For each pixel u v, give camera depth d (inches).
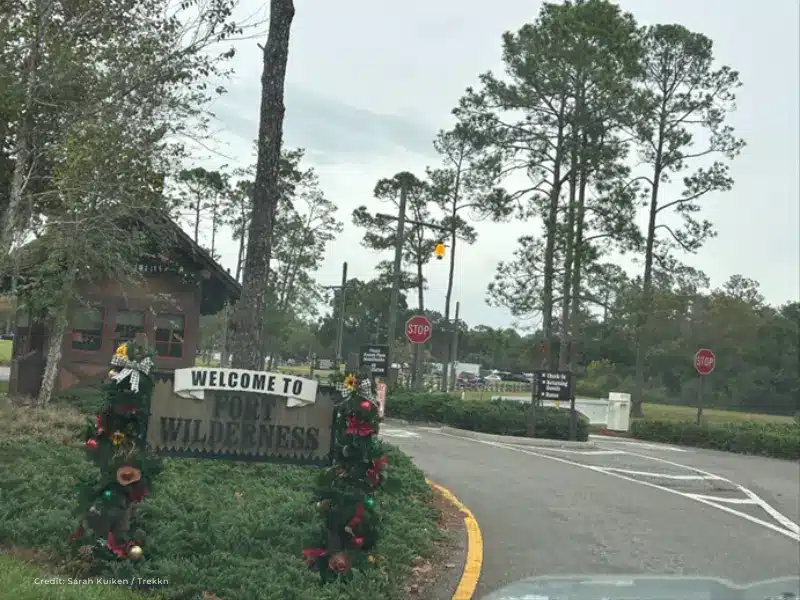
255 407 274.5
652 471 659.4
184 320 708.7
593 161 1251.8
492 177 1316.4
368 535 245.8
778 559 349.7
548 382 901.2
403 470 441.1
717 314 1974.7
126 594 222.7
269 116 403.5
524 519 411.5
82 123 435.8
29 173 452.1
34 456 370.0
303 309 1916.8
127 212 482.6
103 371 690.8
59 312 545.6
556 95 1282.0
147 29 445.1
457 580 279.1
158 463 249.6
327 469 258.7
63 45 422.9
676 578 150.9
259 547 265.3
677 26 1395.2
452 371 2055.9
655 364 2219.5
